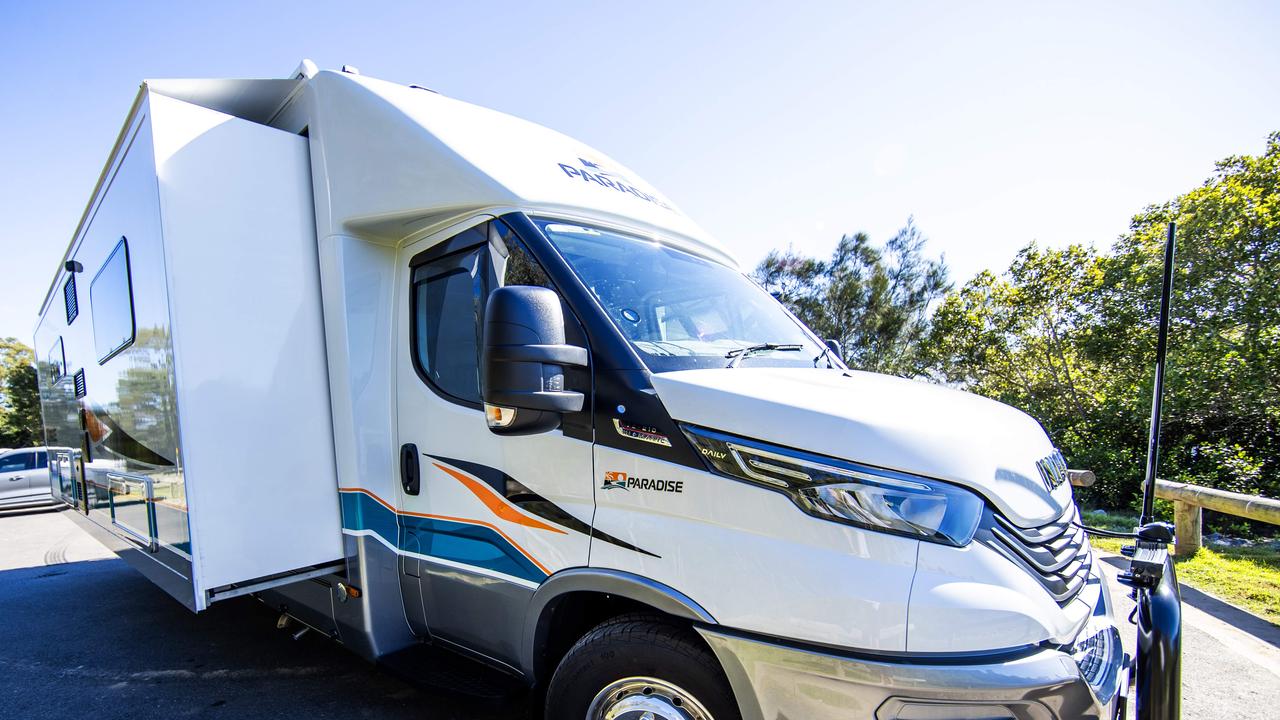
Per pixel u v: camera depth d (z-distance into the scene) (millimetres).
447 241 3006
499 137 3154
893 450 2000
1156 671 2094
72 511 5469
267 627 4906
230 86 3359
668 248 3223
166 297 2838
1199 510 6402
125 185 3381
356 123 3148
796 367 2873
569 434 2445
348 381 3123
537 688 2611
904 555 1903
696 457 2184
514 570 2611
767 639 1988
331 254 3189
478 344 2816
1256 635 4375
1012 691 1755
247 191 3105
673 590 2141
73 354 5137
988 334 17594
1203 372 12367
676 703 2221
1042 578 1992
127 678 4066
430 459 3006
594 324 2455
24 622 5270
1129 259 14414
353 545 3133
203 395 2889
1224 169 13516
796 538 2008
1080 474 3535
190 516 2812
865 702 1858
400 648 3191
